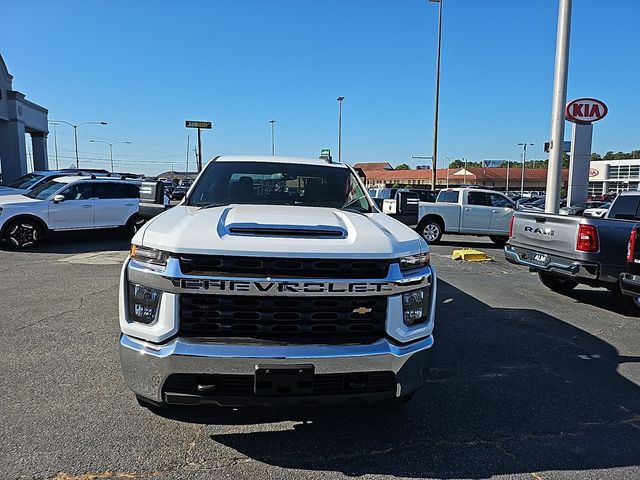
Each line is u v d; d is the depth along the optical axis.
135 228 12.65
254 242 2.72
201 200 4.14
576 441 3.21
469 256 11.25
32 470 2.70
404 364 2.80
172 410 3.43
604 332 5.70
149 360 2.68
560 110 10.91
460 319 6.05
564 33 10.69
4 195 12.91
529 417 3.53
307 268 2.70
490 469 2.86
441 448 3.08
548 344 5.20
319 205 4.21
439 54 26.64
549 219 7.10
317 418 3.41
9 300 6.36
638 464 2.96
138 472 2.72
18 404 3.46
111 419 3.29
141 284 2.75
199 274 2.64
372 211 4.12
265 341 2.66
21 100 28.44
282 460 2.89
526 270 9.95
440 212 14.65
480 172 86.50
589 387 4.11
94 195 12.08
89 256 10.12
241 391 2.67
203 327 2.69
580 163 16.91
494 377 4.26
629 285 6.03
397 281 2.79
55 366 4.16
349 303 2.76
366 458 2.94
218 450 2.97
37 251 10.80
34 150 33.22
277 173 4.47
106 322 5.42
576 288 8.35
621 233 6.36
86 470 2.72
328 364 2.65
